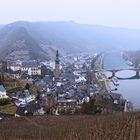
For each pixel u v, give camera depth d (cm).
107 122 14838
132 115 16538
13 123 19125
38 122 18962
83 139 11812
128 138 11269
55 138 12619
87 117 19725
